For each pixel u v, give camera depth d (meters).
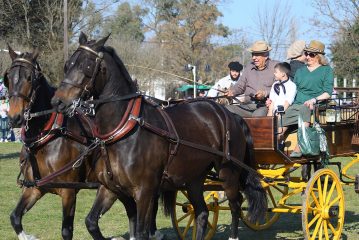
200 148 6.73
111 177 6.15
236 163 7.21
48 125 6.64
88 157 6.64
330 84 7.94
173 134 6.41
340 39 28.22
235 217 7.44
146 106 6.39
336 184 7.57
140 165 6.11
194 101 7.19
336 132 8.00
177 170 6.55
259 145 7.39
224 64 44.84
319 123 7.61
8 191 11.87
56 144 6.63
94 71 5.95
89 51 5.97
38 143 6.60
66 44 29.58
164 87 37.75
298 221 9.39
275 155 7.43
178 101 7.12
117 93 6.18
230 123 7.23
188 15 45.19
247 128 7.48
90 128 6.57
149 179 6.19
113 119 6.11
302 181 7.92
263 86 8.38
